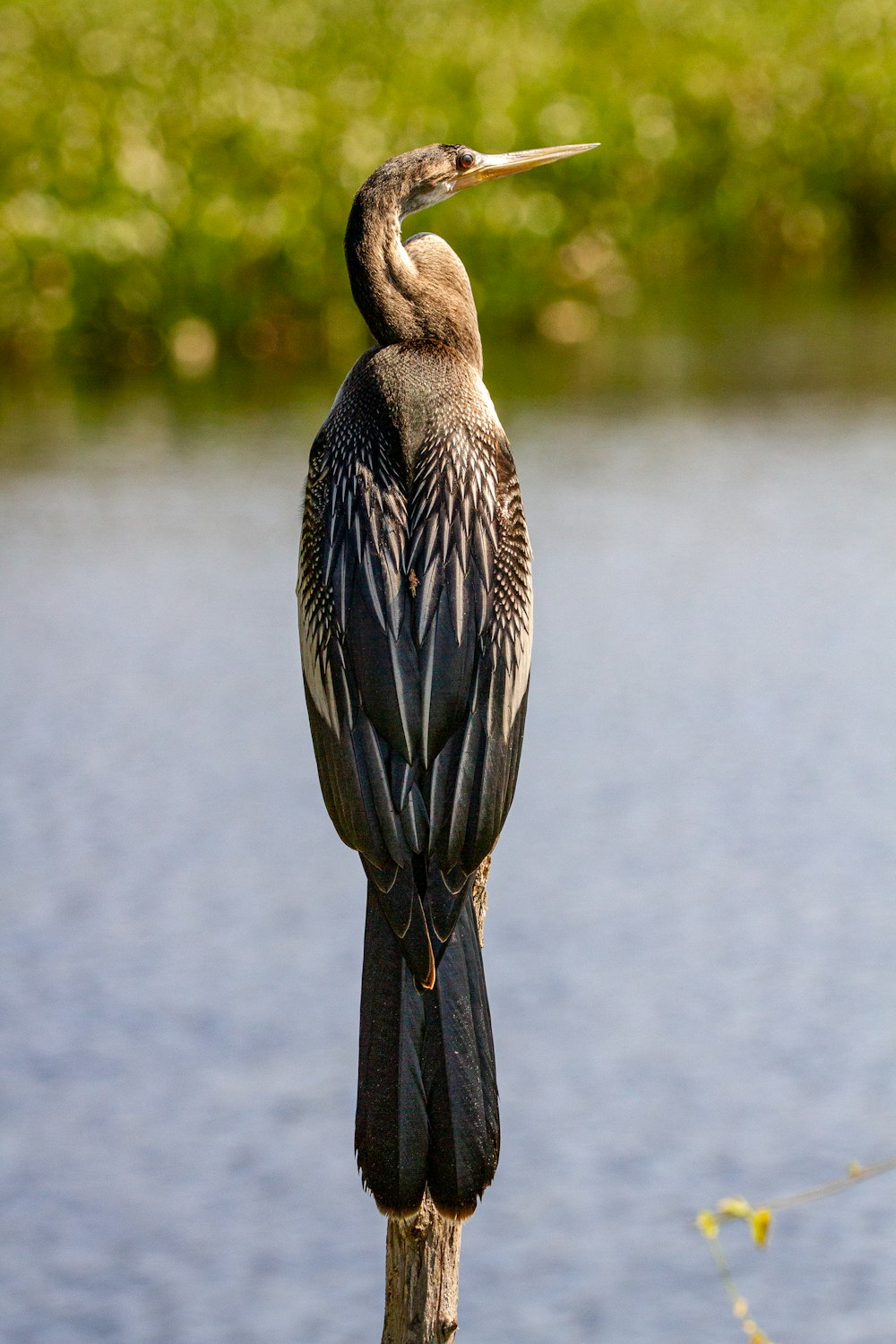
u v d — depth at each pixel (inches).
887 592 575.2
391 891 191.3
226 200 885.2
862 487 669.9
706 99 1128.2
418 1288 212.7
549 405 789.9
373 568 202.2
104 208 868.6
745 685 514.3
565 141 1024.9
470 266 916.6
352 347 893.8
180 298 864.3
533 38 1232.8
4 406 797.2
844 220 1127.6
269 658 540.4
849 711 498.0
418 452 209.2
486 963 396.8
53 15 1133.7
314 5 1257.4
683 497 663.1
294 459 703.7
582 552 613.6
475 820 194.2
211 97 973.2
